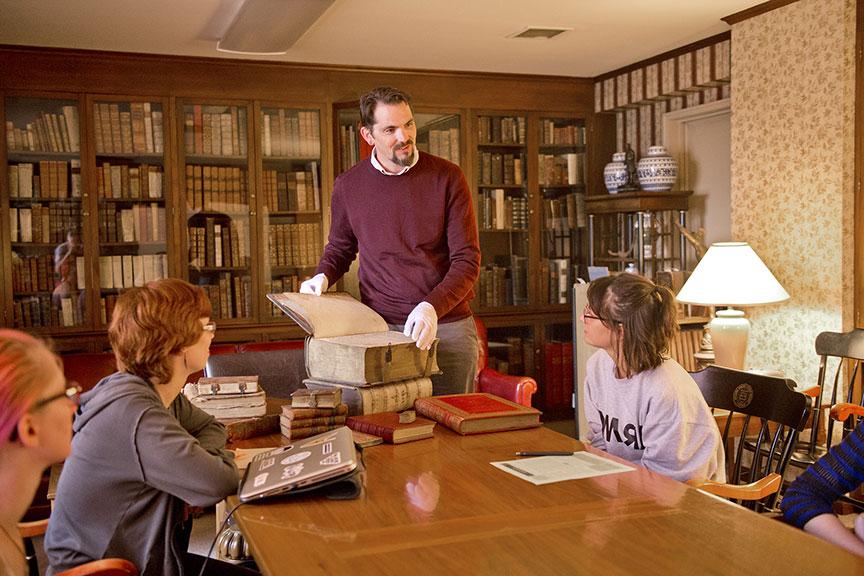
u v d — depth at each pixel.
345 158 6.18
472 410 2.40
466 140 6.49
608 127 6.88
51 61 5.50
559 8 4.78
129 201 5.73
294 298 2.59
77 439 1.79
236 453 2.14
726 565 1.33
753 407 2.55
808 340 4.68
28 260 5.55
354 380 2.40
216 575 2.00
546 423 6.67
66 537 1.81
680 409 2.16
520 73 6.59
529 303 6.71
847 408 3.62
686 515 1.58
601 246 6.53
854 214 4.41
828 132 4.49
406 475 1.90
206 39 5.30
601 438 2.40
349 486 1.77
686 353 5.05
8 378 1.18
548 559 1.37
